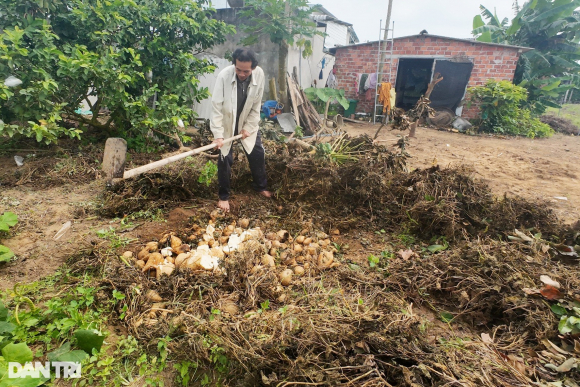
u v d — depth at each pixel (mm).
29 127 4852
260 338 2104
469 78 12586
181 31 6664
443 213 3689
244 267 2824
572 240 3559
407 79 15320
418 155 7625
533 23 13820
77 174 4762
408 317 2314
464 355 2129
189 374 2062
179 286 2652
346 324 2182
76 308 2316
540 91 13398
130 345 2166
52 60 5207
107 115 8023
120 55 5566
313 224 3879
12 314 2260
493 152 8375
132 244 3234
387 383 1817
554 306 2436
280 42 9906
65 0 5699
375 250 3555
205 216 3842
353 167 4316
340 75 14000
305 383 1788
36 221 3549
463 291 2752
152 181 4105
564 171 6777
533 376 2004
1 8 5137
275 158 4664
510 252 3031
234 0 11086
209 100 9875
